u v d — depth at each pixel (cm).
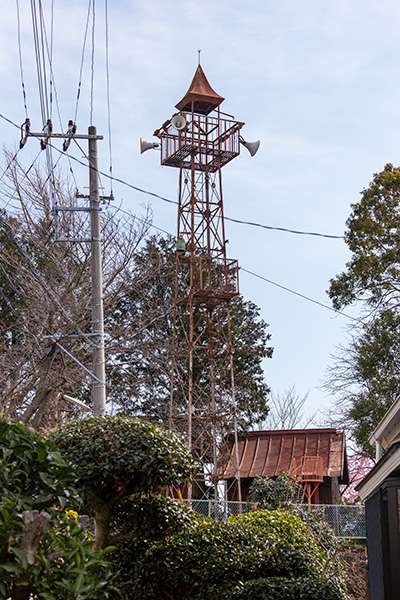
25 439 623
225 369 3247
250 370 3356
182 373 3189
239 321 3425
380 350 2958
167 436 1131
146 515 1198
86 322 2609
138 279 2972
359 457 3938
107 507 1142
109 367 3014
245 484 3052
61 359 2453
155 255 3231
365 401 3181
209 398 3009
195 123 2712
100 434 1095
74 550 559
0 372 2525
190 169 2723
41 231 2689
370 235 3088
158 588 1247
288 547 1289
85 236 2716
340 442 3097
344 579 1367
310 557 1284
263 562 1257
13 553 545
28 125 1598
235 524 1293
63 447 1098
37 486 624
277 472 2950
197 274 3259
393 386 3011
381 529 1123
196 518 1274
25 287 2641
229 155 2686
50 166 2139
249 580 1235
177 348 3173
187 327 3272
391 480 1095
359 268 3031
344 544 1791
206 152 2691
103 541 1137
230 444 3186
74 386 2647
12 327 2720
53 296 2477
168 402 3116
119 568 1229
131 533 1177
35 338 2484
